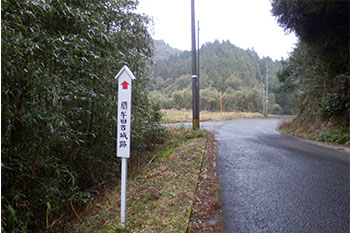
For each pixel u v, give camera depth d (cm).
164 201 376
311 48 1220
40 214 347
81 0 407
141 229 295
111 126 488
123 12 587
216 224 322
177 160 639
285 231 303
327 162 639
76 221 372
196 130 1091
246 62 6894
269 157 706
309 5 916
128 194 429
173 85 5653
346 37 1007
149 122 796
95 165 484
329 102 1093
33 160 293
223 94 4916
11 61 247
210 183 482
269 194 421
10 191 277
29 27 297
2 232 245
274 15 1064
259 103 4719
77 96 347
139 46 655
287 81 1788
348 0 858
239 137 1161
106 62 429
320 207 367
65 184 378
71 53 336
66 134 326
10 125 251
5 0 258
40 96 296
